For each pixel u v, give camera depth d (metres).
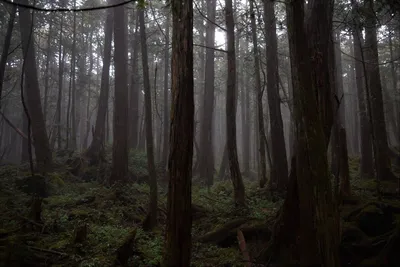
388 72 25.17
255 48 13.10
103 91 19.39
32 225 8.23
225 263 7.83
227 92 11.42
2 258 5.93
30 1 17.52
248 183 19.89
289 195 7.75
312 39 7.18
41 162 15.45
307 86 5.45
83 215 9.99
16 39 21.27
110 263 6.66
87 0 22.80
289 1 5.84
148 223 9.85
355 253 7.46
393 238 6.98
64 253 6.84
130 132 23.52
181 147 5.41
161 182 17.39
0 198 10.94
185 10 5.59
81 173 16.25
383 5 8.38
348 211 9.11
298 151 5.98
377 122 14.16
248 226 9.27
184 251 5.32
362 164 16.09
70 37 26.09
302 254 5.88
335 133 10.46
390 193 11.18
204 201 13.16
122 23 15.95
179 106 5.48
